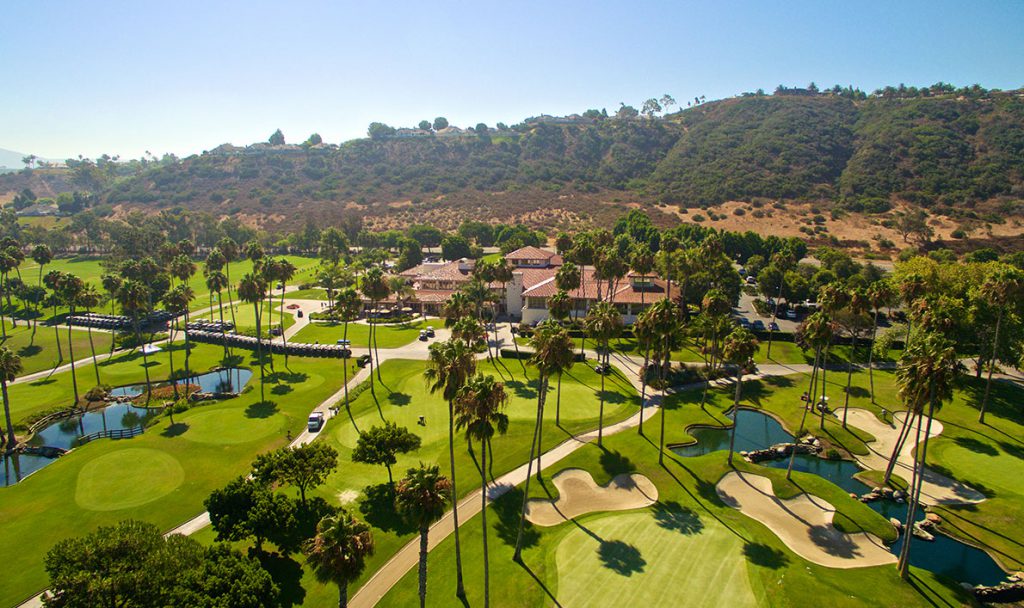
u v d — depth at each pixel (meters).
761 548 48.97
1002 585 44.72
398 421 73.38
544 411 76.12
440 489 35.94
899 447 59.91
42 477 60.03
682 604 41.97
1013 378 88.81
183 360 105.94
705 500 57.00
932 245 165.62
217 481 59.62
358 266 173.62
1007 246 158.12
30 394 89.00
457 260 168.12
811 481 60.00
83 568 33.59
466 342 76.50
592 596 42.88
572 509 55.16
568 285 92.94
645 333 65.94
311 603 42.22
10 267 115.38
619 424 73.56
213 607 32.94
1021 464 63.09
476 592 43.41
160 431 71.69
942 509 56.25
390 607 41.91
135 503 55.16
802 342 97.50
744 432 74.00
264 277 100.19
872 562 48.09
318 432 72.12
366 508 54.06
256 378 94.50
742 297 138.62
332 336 117.75
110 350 111.31
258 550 46.47
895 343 100.81
